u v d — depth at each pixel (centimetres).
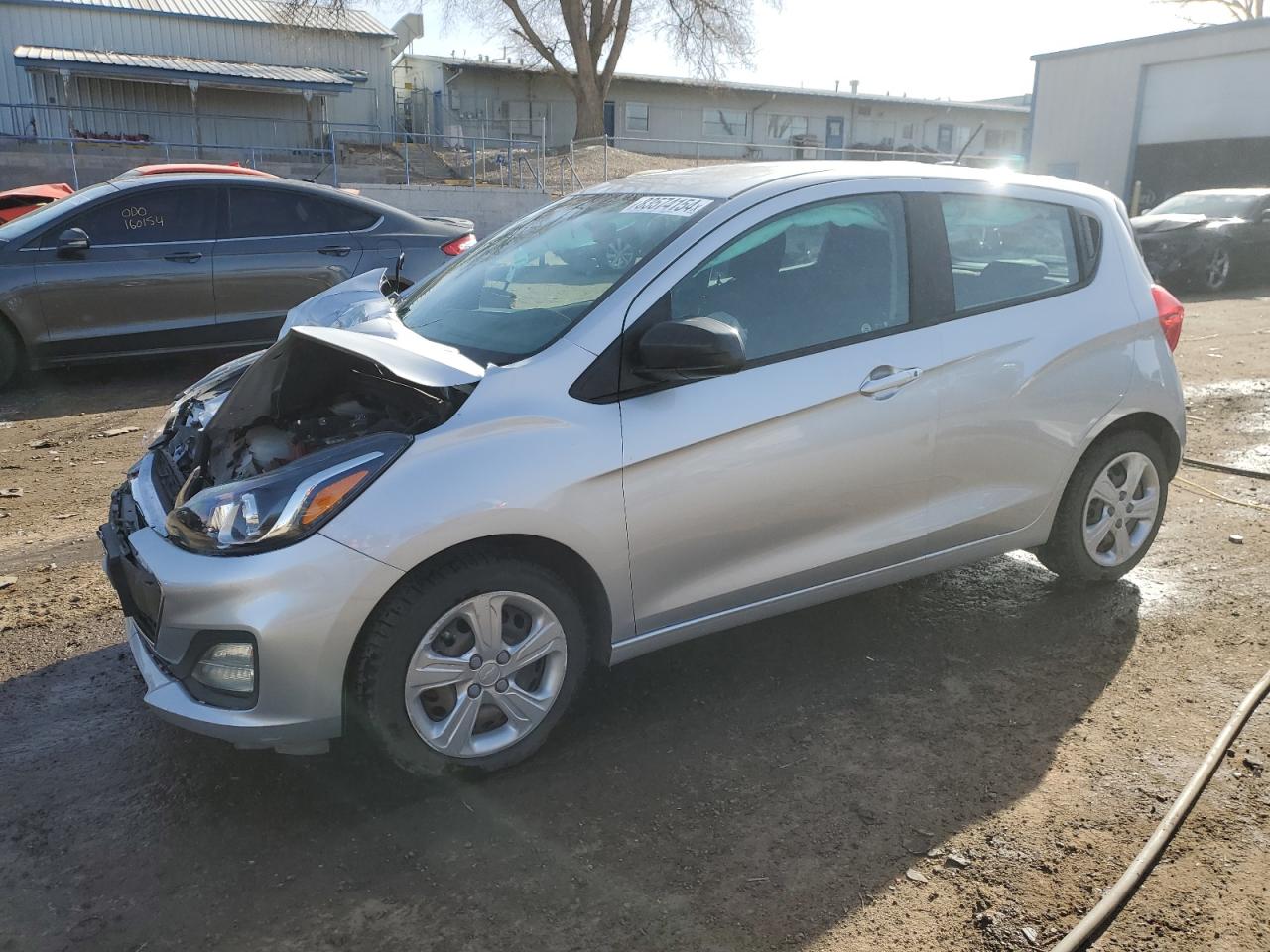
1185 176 2533
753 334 315
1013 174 384
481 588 275
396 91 3716
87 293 752
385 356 281
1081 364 375
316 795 287
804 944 230
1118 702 333
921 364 337
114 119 2708
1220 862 256
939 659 364
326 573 255
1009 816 274
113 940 234
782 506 316
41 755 309
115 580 296
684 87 3872
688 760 303
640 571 298
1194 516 510
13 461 615
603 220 355
